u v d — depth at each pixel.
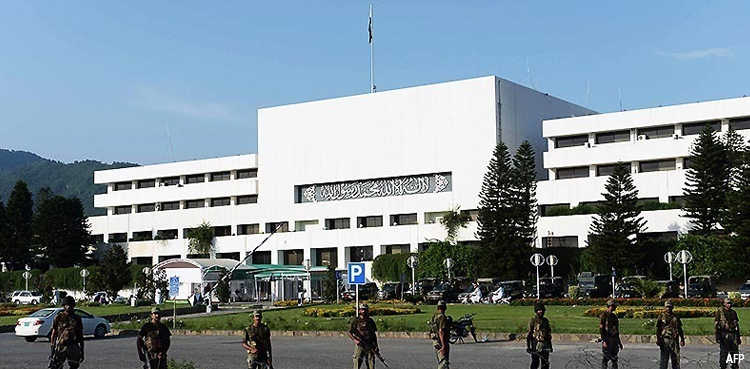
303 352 26.48
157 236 100.50
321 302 66.88
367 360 17.92
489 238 70.69
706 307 44.88
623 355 23.34
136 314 51.28
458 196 81.81
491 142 80.31
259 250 93.44
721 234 64.81
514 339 30.22
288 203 93.19
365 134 88.62
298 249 91.06
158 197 104.19
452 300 62.88
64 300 18.03
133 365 23.66
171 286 40.31
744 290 57.22
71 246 100.31
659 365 19.69
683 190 66.94
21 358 26.38
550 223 75.25
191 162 102.50
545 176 85.25
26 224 103.25
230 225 97.44
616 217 66.62
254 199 98.88
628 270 66.31
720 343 18.19
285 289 80.25
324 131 91.56
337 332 33.78
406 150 85.69
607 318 18.09
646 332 29.03
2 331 42.59
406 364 22.20
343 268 86.88
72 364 17.73
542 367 18.06
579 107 94.56
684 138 72.06
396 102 86.88
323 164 91.31
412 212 84.50
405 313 44.97
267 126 95.81
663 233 71.00
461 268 75.88
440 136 83.62
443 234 80.75
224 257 96.56
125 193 107.25
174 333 38.47
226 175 101.38
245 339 16.12
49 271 97.44
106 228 106.88
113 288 74.25
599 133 78.06
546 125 79.75
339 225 90.56
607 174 77.06
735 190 62.09
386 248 85.94
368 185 88.44
